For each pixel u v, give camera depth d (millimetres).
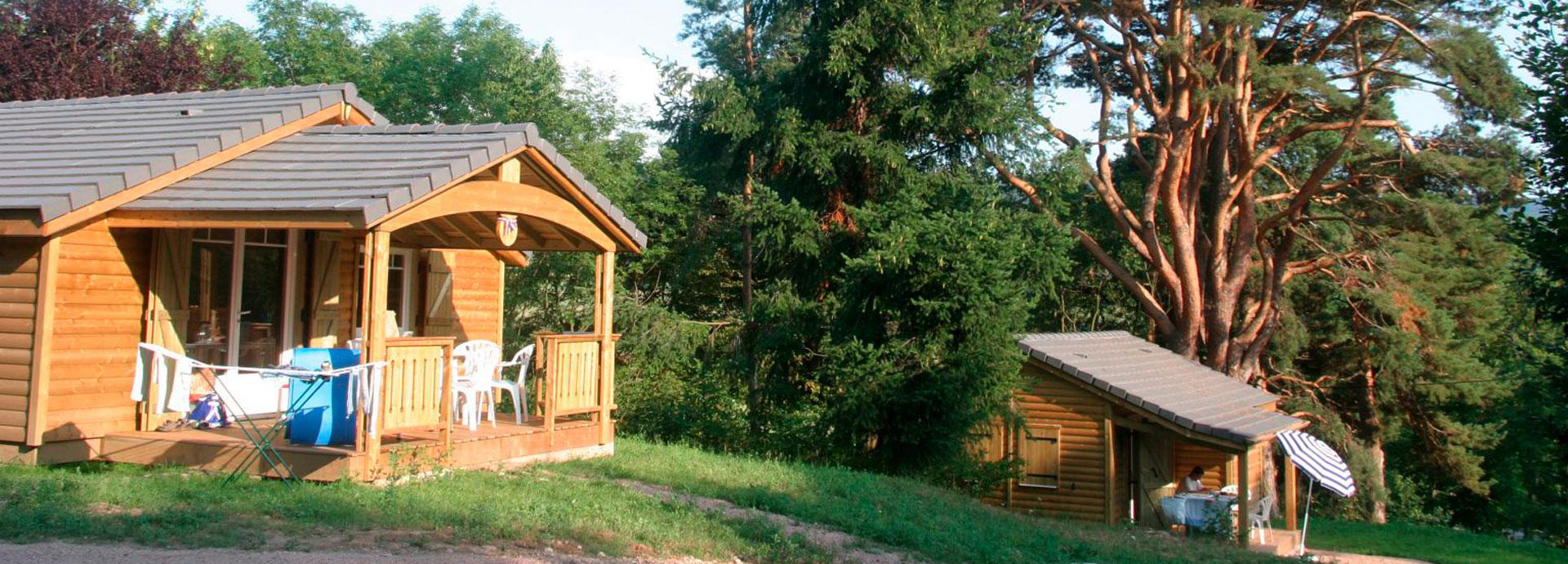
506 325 33250
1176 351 32438
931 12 22688
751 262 29016
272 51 40812
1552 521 36469
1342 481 20297
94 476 10680
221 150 12148
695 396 25688
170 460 11375
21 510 8680
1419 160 29078
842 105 23484
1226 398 23672
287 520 9102
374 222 10305
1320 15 30062
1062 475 20594
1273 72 27844
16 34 29109
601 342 14516
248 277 13688
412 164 11445
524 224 14312
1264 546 20281
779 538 10789
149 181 11477
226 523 8812
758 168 25969
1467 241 29391
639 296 32375
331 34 40469
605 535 9969
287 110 13078
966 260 18891
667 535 10305
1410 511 40906
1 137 13766
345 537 8750
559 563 8797
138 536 8180
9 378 11266
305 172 11672
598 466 13680
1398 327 32719
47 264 11180
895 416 19109
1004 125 23578
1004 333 19219
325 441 11219
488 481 11555
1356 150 31641
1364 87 29531
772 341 22969
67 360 11430
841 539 11734
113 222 11523
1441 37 27031
